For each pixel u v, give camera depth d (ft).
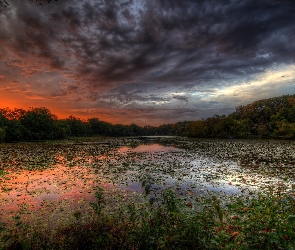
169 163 74.84
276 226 13.20
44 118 245.04
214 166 68.23
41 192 39.40
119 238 14.84
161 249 13.08
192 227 13.24
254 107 318.65
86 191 40.06
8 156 93.50
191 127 345.72
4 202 33.88
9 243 17.35
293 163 71.97
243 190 40.27
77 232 15.62
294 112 245.45
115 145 171.01
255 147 136.36
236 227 19.48
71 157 92.43
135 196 36.58
